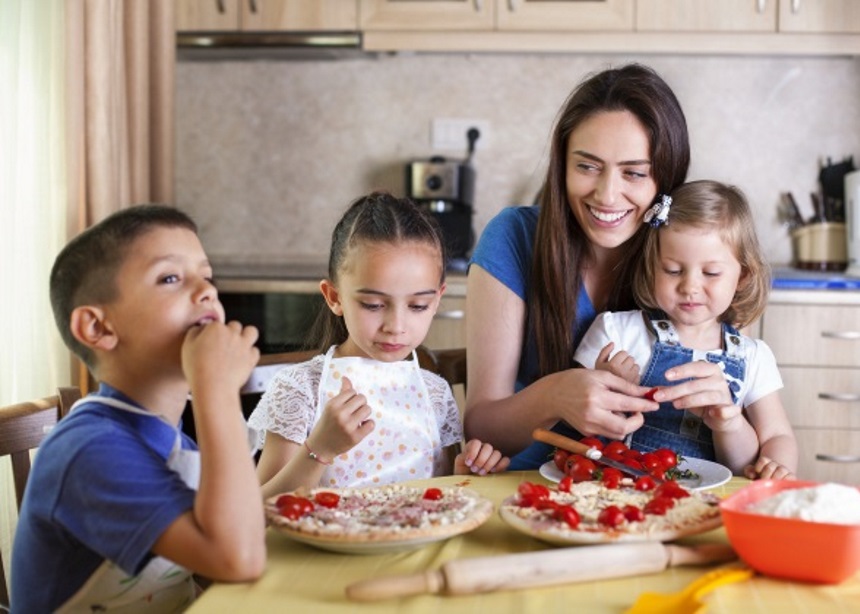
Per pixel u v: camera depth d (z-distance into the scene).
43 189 2.63
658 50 3.27
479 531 1.14
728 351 1.72
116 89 2.89
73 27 2.65
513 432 1.58
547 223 1.71
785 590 0.96
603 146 1.60
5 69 2.50
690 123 3.58
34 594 1.07
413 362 1.73
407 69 3.64
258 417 1.64
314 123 3.69
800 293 2.98
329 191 3.71
